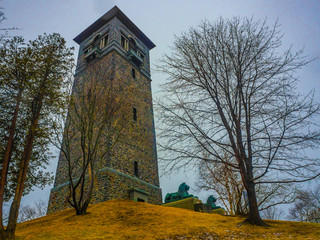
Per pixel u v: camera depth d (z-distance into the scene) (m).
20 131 11.39
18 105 10.38
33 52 11.41
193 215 12.56
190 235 8.50
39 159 12.94
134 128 23.48
